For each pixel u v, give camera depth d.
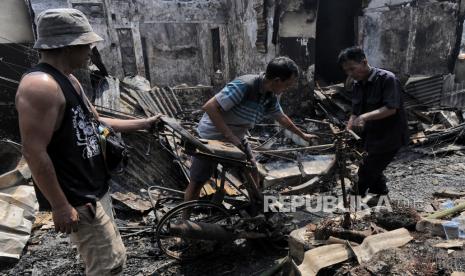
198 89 9.06
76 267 3.13
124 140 4.66
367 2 8.27
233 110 2.93
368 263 2.21
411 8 7.14
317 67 9.56
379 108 3.08
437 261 2.18
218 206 2.99
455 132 6.05
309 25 7.13
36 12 7.33
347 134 2.91
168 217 2.87
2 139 5.85
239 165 2.82
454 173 4.91
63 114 1.72
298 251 2.71
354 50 3.07
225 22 10.70
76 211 1.77
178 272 2.97
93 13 9.52
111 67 10.01
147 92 7.39
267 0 7.63
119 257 2.03
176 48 13.41
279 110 3.23
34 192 4.12
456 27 6.42
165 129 2.81
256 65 8.60
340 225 2.82
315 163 4.87
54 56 1.74
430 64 6.97
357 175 3.57
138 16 10.07
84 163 1.86
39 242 3.54
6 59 6.28
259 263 3.04
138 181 4.58
